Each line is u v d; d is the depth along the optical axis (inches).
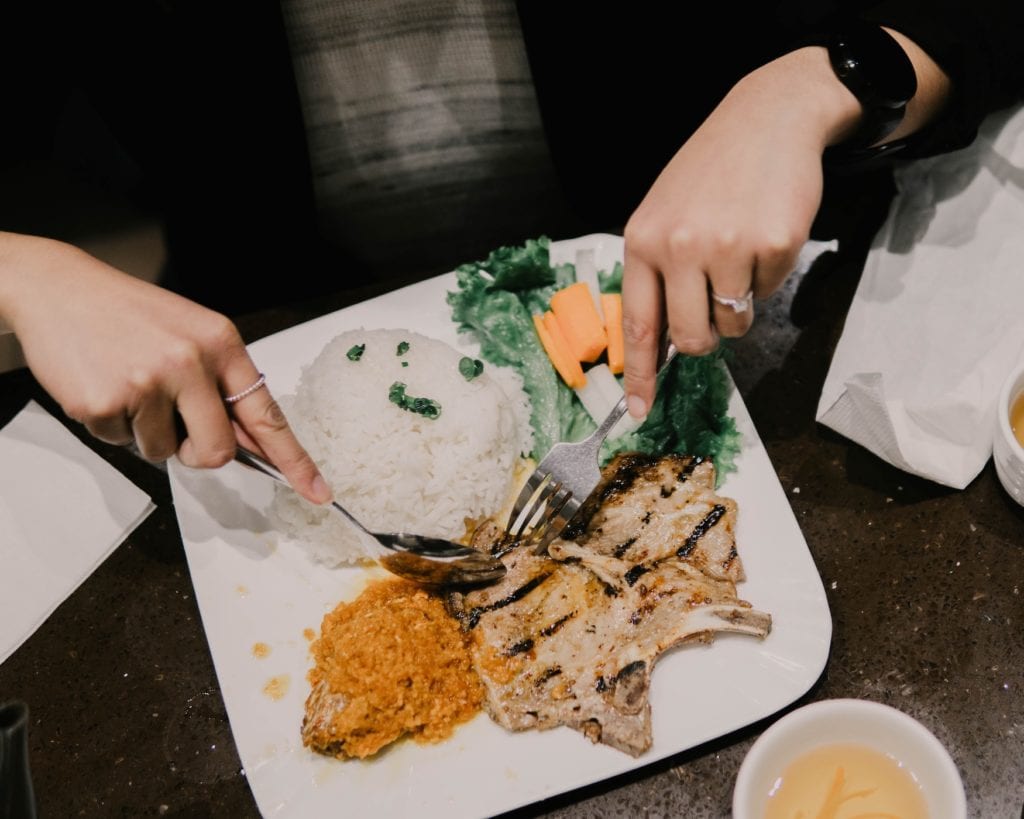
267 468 20.0
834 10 26.8
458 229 30.9
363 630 20.1
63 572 22.1
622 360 24.0
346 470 22.7
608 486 22.2
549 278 25.1
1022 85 24.1
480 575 20.9
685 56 28.6
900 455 21.7
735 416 22.8
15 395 24.4
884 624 20.7
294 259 30.6
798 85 20.8
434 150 31.0
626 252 19.8
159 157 29.2
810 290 25.0
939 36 22.2
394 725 19.5
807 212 19.4
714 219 19.0
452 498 22.8
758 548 21.3
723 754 19.7
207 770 20.3
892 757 17.9
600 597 20.6
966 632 20.5
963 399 22.0
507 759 19.5
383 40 29.5
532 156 31.3
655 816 19.3
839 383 22.8
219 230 30.4
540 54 28.1
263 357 24.6
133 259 31.2
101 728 20.7
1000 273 23.2
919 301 23.3
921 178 24.8
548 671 20.0
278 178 29.5
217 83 27.9
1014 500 21.5
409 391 23.2
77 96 31.0
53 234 31.5
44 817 20.0
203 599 21.4
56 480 23.0
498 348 24.5
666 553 21.2
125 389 18.5
